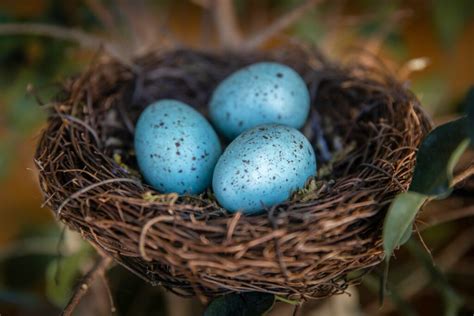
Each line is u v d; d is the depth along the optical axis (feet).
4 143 1.27
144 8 1.25
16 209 1.49
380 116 1.04
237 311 0.93
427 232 1.25
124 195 0.93
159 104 1.04
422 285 1.24
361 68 1.09
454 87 1.41
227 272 0.89
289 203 0.93
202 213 0.93
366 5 1.34
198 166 1.01
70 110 1.02
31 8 1.37
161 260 0.90
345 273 0.94
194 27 1.44
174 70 1.11
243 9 1.38
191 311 1.23
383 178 0.93
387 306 1.26
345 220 0.89
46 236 1.34
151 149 1.01
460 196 1.07
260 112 1.04
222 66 1.12
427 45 1.42
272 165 0.97
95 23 1.24
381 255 0.93
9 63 1.22
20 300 1.21
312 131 1.08
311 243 0.89
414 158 0.96
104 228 0.91
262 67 1.06
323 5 1.29
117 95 1.07
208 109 1.09
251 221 0.90
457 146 0.87
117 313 1.22
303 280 0.91
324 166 1.03
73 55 1.23
